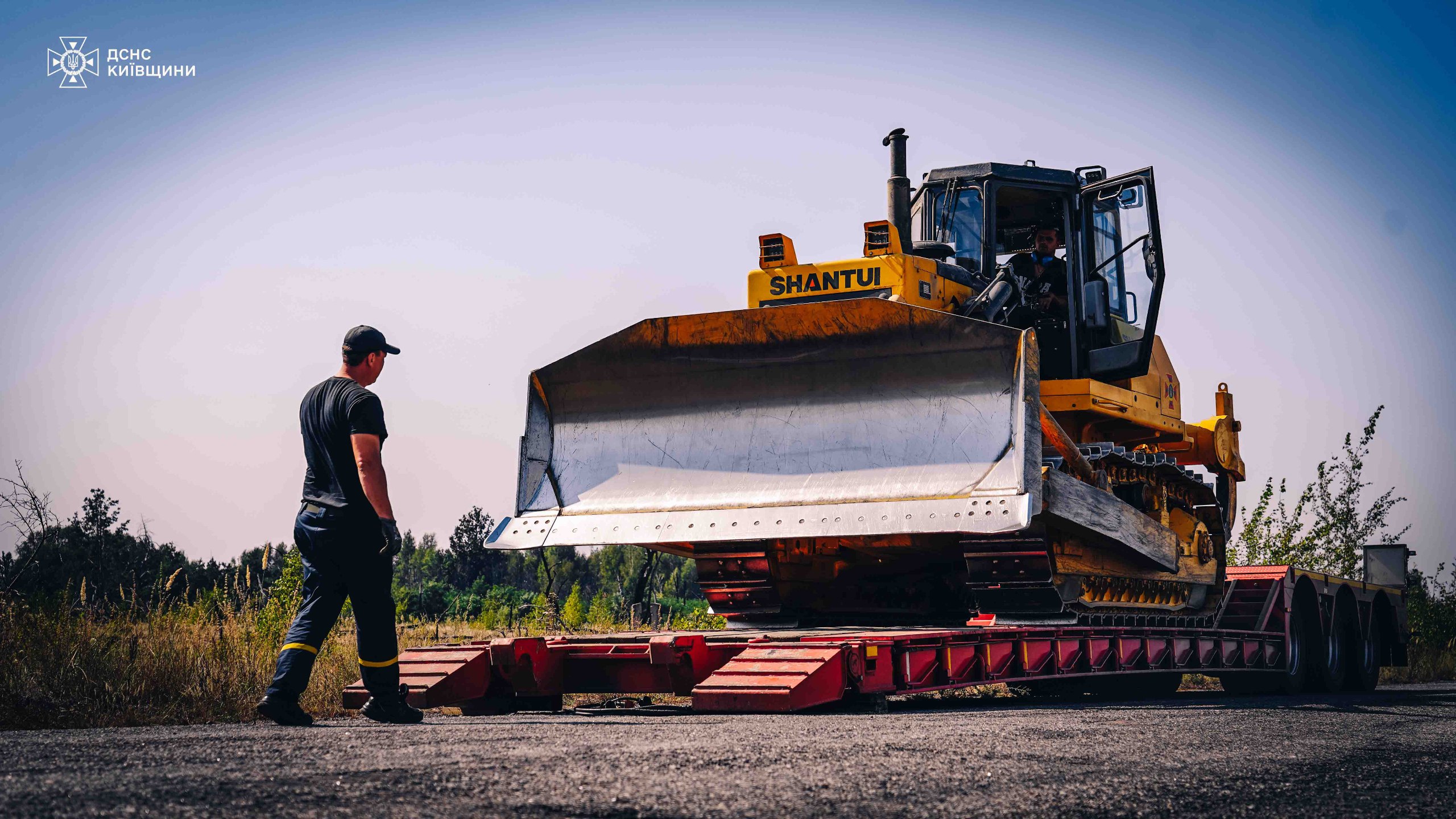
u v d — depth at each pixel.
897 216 9.21
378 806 2.26
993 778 2.90
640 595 9.03
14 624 6.35
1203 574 9.52
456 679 5.88
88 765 2.76
